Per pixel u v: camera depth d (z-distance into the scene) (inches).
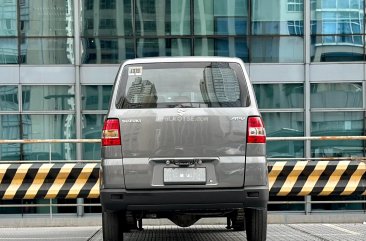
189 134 230.4
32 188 390.6
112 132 231.3
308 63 605.6
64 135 600.7
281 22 611.5
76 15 603.5
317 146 604.1
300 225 398.0
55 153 599.5
